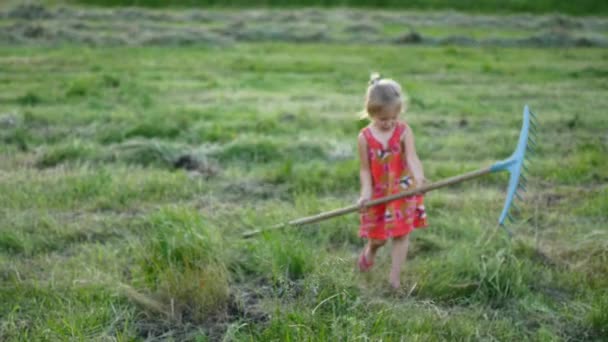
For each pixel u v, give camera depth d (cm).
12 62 1473
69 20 2212
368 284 470
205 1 2847
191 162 736
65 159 740
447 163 750
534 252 516
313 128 912
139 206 618
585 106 1084
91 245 530
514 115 1006
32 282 456
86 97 1095
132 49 1738
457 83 1331
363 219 482
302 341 377
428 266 484
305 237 542
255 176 702
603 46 1970
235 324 404
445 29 2328
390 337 385
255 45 1875
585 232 557
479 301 452
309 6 2853
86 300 434
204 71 1412
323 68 1479
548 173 719
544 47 1955
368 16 2505
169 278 442
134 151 749
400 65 1543
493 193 656
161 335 411
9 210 582
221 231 542
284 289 444
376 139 471
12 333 396
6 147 778
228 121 927
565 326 423
